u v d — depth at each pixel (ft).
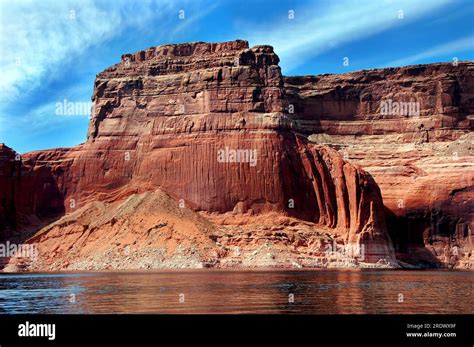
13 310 329.11
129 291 410.11
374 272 650.02
